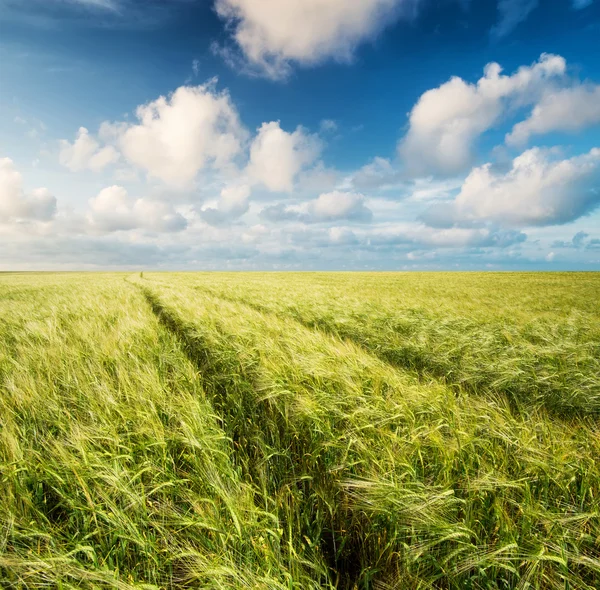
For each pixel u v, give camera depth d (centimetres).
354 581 194
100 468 228
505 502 207
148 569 176
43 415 311
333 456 265
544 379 436
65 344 552
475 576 168
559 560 159
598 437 260
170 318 970
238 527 179
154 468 230
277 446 298
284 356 460
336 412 303
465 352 572
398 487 207
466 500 202
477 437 262
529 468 225
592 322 832
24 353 499
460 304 1259
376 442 258
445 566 176
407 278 3981
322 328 855
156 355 512
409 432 269
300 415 305
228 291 1744
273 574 168
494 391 445
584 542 183
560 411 395
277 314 1041
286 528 213
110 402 317
